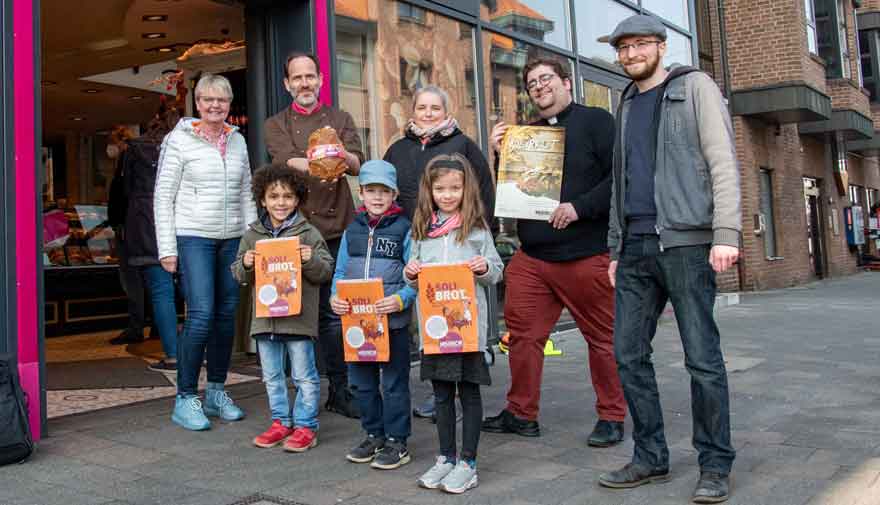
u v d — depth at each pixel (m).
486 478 3.26
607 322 3.80
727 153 2.88
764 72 13.67
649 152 3.10
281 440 3.84
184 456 3.61
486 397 4.91
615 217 3.26
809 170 17.52
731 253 2.81
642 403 3.15
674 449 3.61
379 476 3.31
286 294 3.68
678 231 2.97
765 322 8.88
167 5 7.29
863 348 6.61
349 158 4.23
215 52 7.08
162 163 4.27
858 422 3.99
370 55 6.23
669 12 10.74
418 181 4.23
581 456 3.57
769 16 13.62
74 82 11.03
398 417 3.49
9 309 3.71
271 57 5.70
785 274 15.21
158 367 5.96
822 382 5.11
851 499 2.83
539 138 3.88
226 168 4.33
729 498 2.88
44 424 3.89
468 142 4.27
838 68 17.19
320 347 5.51
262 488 3.14
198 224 4.23
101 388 5.18
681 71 3.05
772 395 4.72
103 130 15.06
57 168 15.44
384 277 3.58
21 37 3.76
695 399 2.98
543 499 2.97
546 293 3.94
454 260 3.30
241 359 6.27
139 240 5.86
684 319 3.00
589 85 8.84
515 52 7.77
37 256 3.84
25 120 3.78
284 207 3.87
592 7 9.01
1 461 3.39
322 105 4.56
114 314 8.61
